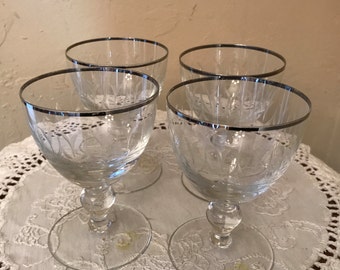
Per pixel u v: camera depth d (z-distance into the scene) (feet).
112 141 1.56
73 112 1.31
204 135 1.40
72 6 2.66
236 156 1.49
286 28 2.80
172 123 1.39
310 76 2.99
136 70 1.91
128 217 1.75
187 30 2.78
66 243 1.59
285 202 1.83
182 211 1.79
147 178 2.02
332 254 1.52
